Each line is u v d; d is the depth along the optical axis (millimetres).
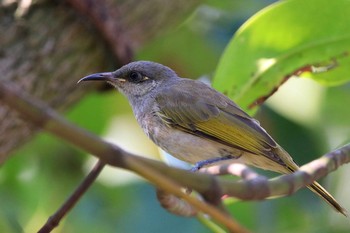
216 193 5320
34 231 14984
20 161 15195
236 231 4891
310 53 10055
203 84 11500
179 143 11031
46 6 10891
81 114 14734
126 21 11555
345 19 9828
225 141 10492
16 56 10531
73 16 10992
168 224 14609
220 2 15516
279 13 9742
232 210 13922
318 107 13984
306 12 9758
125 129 15266
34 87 10641
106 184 14961
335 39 10000
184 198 4902
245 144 10281
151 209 14766
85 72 11266
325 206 14836
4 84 4500
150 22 11984
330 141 14320
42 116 4531
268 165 10453
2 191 14945
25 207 15031
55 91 10953
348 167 14891
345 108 14234
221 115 10695
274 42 9953
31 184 15156
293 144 14305
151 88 11711
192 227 14445
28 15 10773
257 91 10141
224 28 15602
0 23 10680
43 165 15484
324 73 10203
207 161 10609
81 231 14891
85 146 4691
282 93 13914
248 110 10383
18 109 4477
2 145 10438
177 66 15672
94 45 11234
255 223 13992
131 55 11531
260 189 6051
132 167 4828
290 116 13922
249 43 9922
